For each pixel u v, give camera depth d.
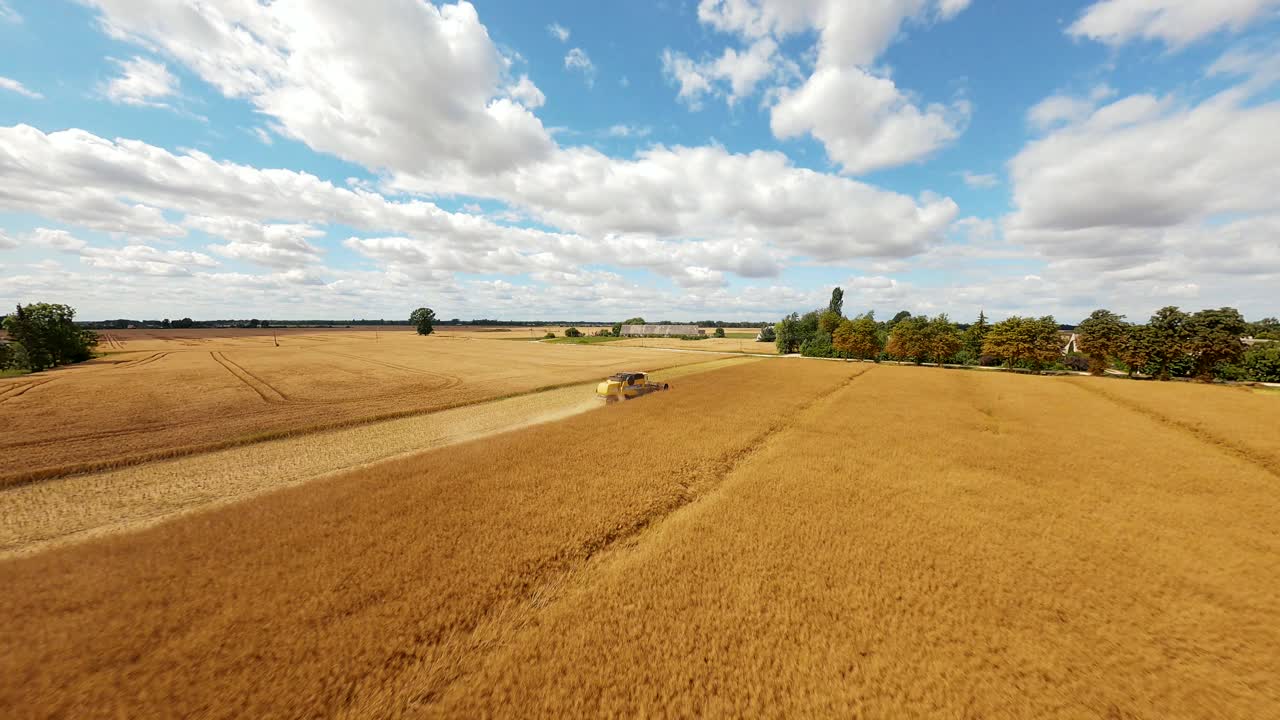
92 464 16.22
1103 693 5.35
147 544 9.29
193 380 39.81
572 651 6.22
